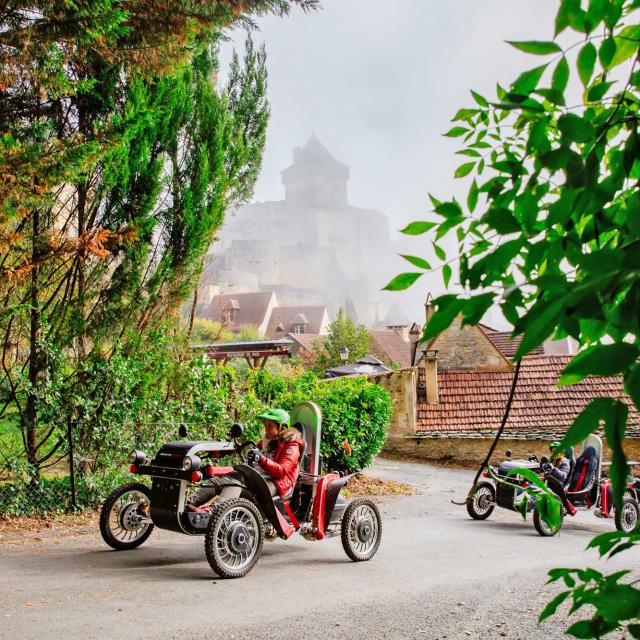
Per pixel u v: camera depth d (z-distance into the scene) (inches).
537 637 217.9
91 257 420.8
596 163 49.3
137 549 329.1
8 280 347.3
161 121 451.2
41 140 369.4
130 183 435.2
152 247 458.0
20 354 415.2
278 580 281.1
